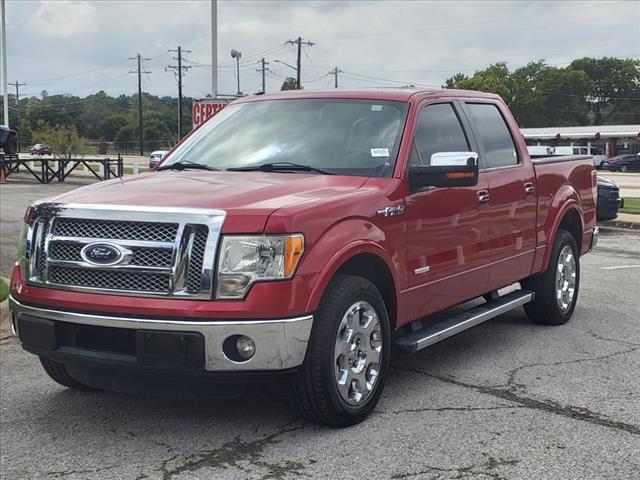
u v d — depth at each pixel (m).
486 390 5.17
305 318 4.02
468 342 6.51
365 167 4.93
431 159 4.86
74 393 5.21
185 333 3.87
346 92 5.61
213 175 4.92
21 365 5.96
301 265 4.02
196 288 3.91
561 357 6.02
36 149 57.16
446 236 5.27
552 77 114.81
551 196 6.89
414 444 4.21
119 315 3.98
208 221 3.93
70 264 4.12
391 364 5.83
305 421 4.57
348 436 4.33
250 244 3.93
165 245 3.93
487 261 5.82
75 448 4.23
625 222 16.78
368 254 4.48
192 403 4.93
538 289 6.94
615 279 9.68
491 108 6.40
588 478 3.79
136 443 4.29
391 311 4.85
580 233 7.50
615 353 6.14
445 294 5.36
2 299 7.77
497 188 5.92
